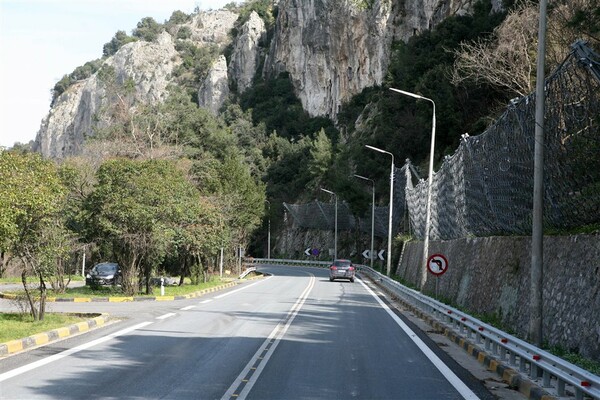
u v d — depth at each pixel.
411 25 106.56
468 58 44.22
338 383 10.74
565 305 13.73
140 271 32.84
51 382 10.31
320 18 135.00
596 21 17.22
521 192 17.84
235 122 134.25
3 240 16.59
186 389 9.95
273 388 10.17
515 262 18.28
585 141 12.70
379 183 79.19
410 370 12.21
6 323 17.23
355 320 21.61
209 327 18.52
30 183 17.02
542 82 13.03
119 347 14.38
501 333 12.42
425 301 23.03
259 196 69.25
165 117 78.75
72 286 39.12
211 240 39.34
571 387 10.11
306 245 100.62
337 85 129.88
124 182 30.77
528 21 38.38
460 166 27.80
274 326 19.05
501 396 10.06
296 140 131.62
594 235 13.08
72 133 193.75
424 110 58.59
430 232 39.06
